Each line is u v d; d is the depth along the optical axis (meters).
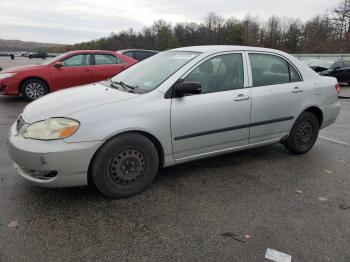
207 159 4.86
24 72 8.97
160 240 2.91
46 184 3.27
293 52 61.62
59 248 2.76
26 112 3.61
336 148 5.65
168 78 3.82
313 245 2.91
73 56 9.46
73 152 3.21
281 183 4.14
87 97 3.71
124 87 4.04
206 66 4.07
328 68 17.00
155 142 3.73
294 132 4.96
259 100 4.39
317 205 3.62
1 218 3.15
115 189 3.52
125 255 2.71
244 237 2.99
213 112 4.00
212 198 3.68
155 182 4.04
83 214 3.27
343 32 59.81
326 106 5.23
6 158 4.64
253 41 66.06
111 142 3.38
